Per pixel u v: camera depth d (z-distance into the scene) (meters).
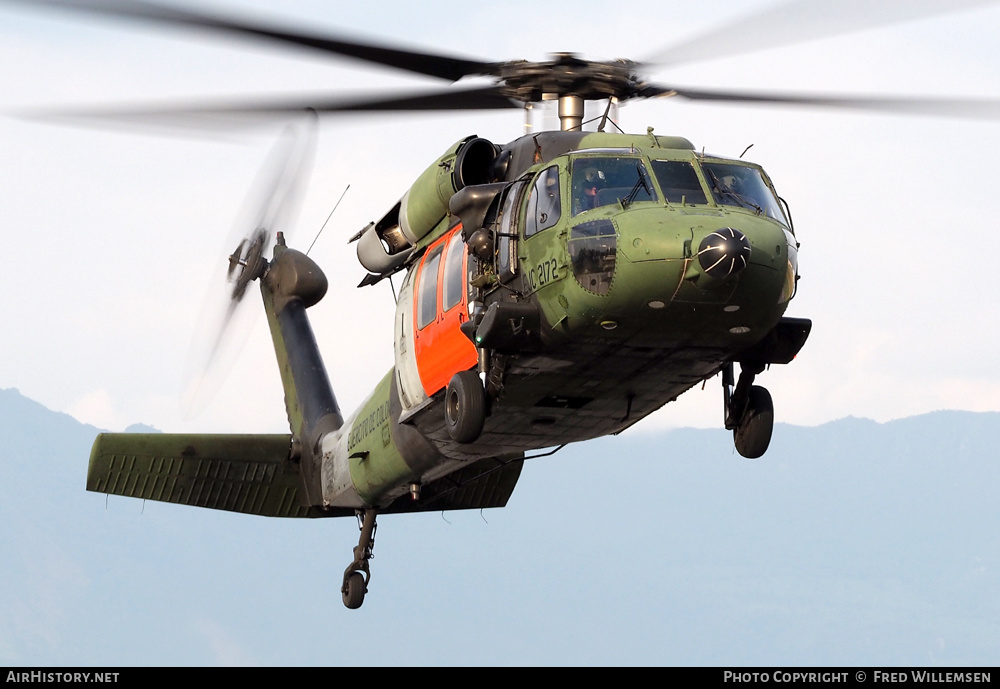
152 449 76.56
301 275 82.50
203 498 77.75
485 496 76.94
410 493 69.38
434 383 59.69
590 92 54.56
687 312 46.62
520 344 50.16
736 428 55.09
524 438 59.66
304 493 79.56
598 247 46.59
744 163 50.44
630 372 52.06
